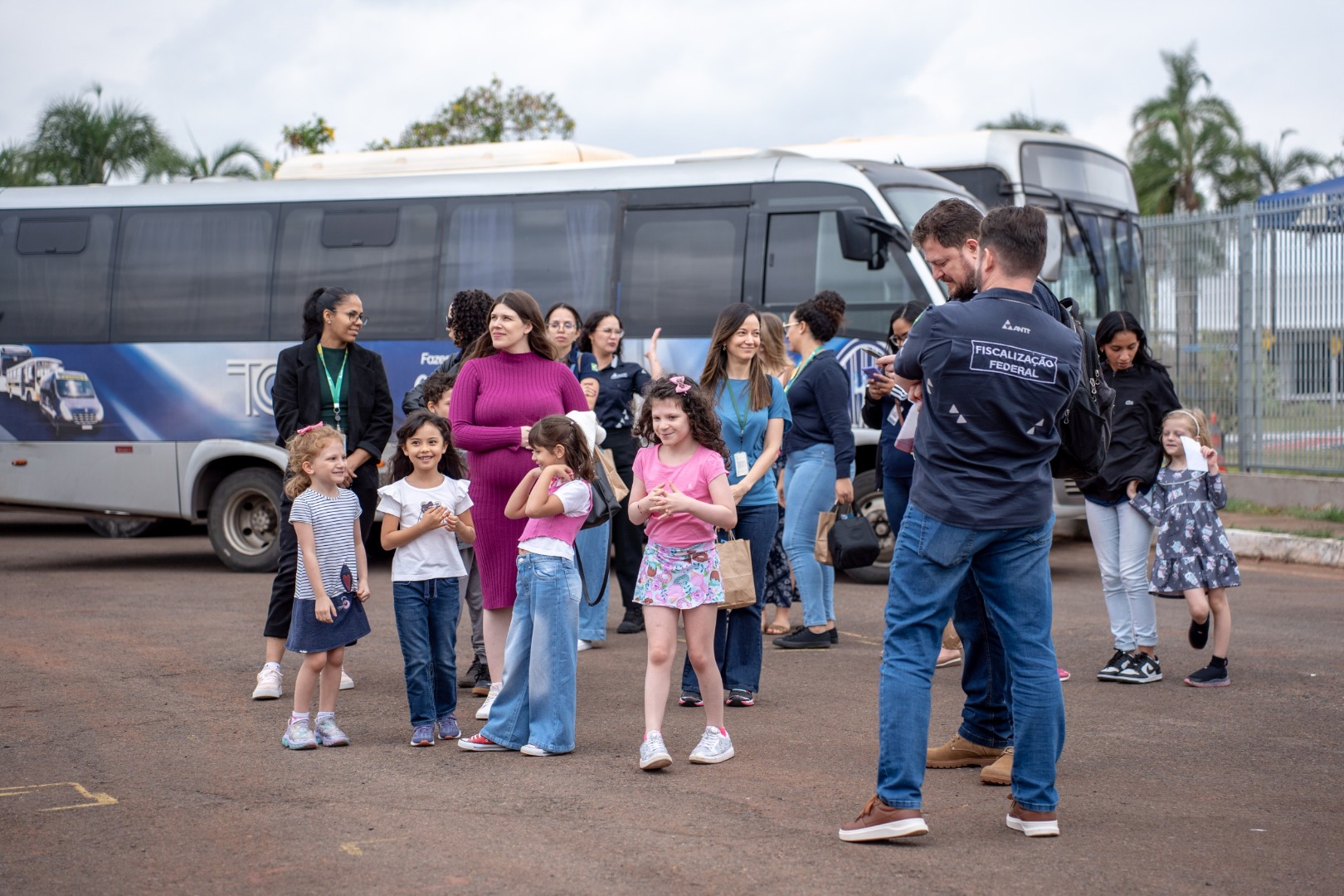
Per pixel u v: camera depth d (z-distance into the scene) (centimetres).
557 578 591
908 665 456
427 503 618
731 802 511
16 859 444
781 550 916
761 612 694
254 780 546
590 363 965
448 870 432
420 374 1308
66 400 1359
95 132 2939
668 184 1264
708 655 575
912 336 464
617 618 1027
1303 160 3997
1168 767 564
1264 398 1548
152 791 528
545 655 590
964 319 453
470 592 748
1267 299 1541
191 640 886
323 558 605
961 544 450
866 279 1195
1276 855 447
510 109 3478
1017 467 453
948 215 503
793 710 678
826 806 505
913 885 415
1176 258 1638
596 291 1272
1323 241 1477
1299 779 545
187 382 1337
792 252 1220
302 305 1327
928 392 458
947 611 459
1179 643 869
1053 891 411
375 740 621
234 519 1298
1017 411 448
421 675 607
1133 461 736
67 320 1365
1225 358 1592
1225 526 1379
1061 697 467
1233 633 902
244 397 1327
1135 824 482
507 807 505
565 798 518
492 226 1304
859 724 646
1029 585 462
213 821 487
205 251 1350
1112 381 750
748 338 684
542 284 1288
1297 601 1041
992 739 562
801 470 845
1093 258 1526
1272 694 714
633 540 936
